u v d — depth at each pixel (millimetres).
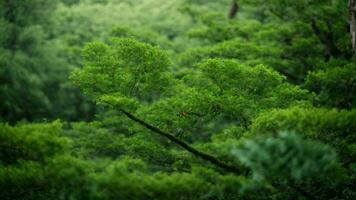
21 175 4844
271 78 6828
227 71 6711
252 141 4082
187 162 6766
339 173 5129
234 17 18797
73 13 20234
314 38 12219
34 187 4973
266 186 4852
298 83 12281
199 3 23469
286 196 5621
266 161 3904
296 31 12430
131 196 4672
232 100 6500
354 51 7012
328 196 5758
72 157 5027
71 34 19484
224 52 11188
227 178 4965
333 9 11445
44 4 18141
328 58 11883
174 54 13992
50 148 4875
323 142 5367
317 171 3855
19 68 15602
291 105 6672
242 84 6898
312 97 7703
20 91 15547
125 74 6887
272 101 6852
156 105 6723
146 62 6848
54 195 5059
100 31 19203
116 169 4914
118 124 7383
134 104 6281
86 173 4863
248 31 13242
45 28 18797
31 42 17250
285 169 3914
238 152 4066
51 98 17016
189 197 4895
